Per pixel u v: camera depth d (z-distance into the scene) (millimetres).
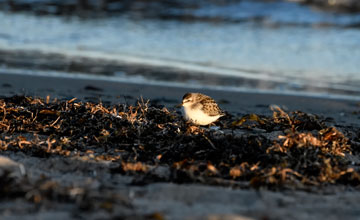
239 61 23469
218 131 10000
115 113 9930
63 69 19797
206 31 30562
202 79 19734
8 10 33219
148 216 5156
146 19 33344
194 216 5148
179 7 38094
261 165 7531
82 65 20875
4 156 7234
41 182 5805
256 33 30812
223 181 6695
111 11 35500
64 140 8312
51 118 9797
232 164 7500
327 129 9555
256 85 19266
